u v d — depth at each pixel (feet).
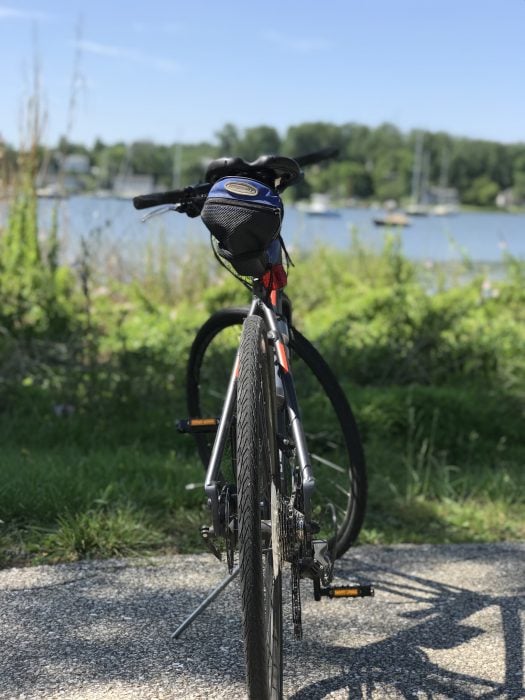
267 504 6.82
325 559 7.44
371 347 20.71
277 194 7.72
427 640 8.81
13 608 9.19
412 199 319.27
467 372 20.31
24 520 11.57
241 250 7.54
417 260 34.12
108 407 16.84
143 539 11.26
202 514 12.18
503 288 27.02
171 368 18.75
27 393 17.39
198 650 8.38
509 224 201.87
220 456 6.84
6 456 13.84
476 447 16.44
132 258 31.96
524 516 13.16
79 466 13.34
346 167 328.70
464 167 389.80
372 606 9.64
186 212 9.39
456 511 13.21
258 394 6.69
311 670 8.13
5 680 7.70
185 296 31.32
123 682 7.73
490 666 8.28
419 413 16.89
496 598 9.95
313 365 9.96
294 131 388.78
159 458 14.51
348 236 38.09
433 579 10.52
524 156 391.24
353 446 9.93
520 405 18.24
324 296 30.35
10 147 26.84
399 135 387.96
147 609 9.28
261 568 6.16
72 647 8.36
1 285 21.06
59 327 19.85
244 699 7.50
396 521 12.77
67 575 10.14
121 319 19.74
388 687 7.84
